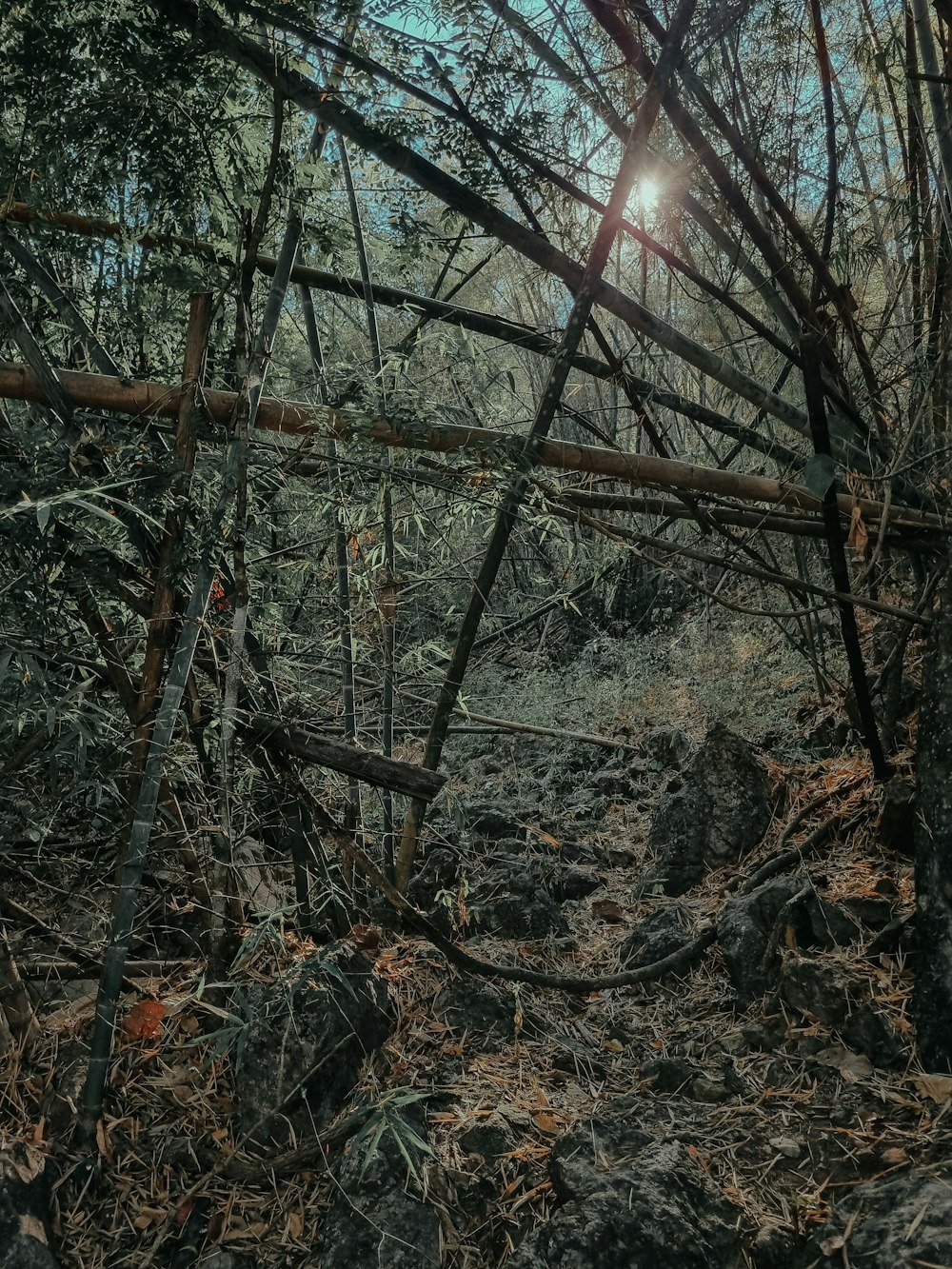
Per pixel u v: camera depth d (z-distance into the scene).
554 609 5.82
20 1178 1.86
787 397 3.87
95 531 2.10
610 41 2.83
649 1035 2.47
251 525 2.57
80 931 2.43
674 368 4.67
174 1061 2.17
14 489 1.87
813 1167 2.01
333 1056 2.17
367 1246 1.87
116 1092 2.10
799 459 2.84
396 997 2.48
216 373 2.59
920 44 2.39
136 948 2.45
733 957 2.52
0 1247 1.77
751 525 2.79
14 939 2.36
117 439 2.04
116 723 2.38
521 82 2.24
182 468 2.04
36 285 2.17
